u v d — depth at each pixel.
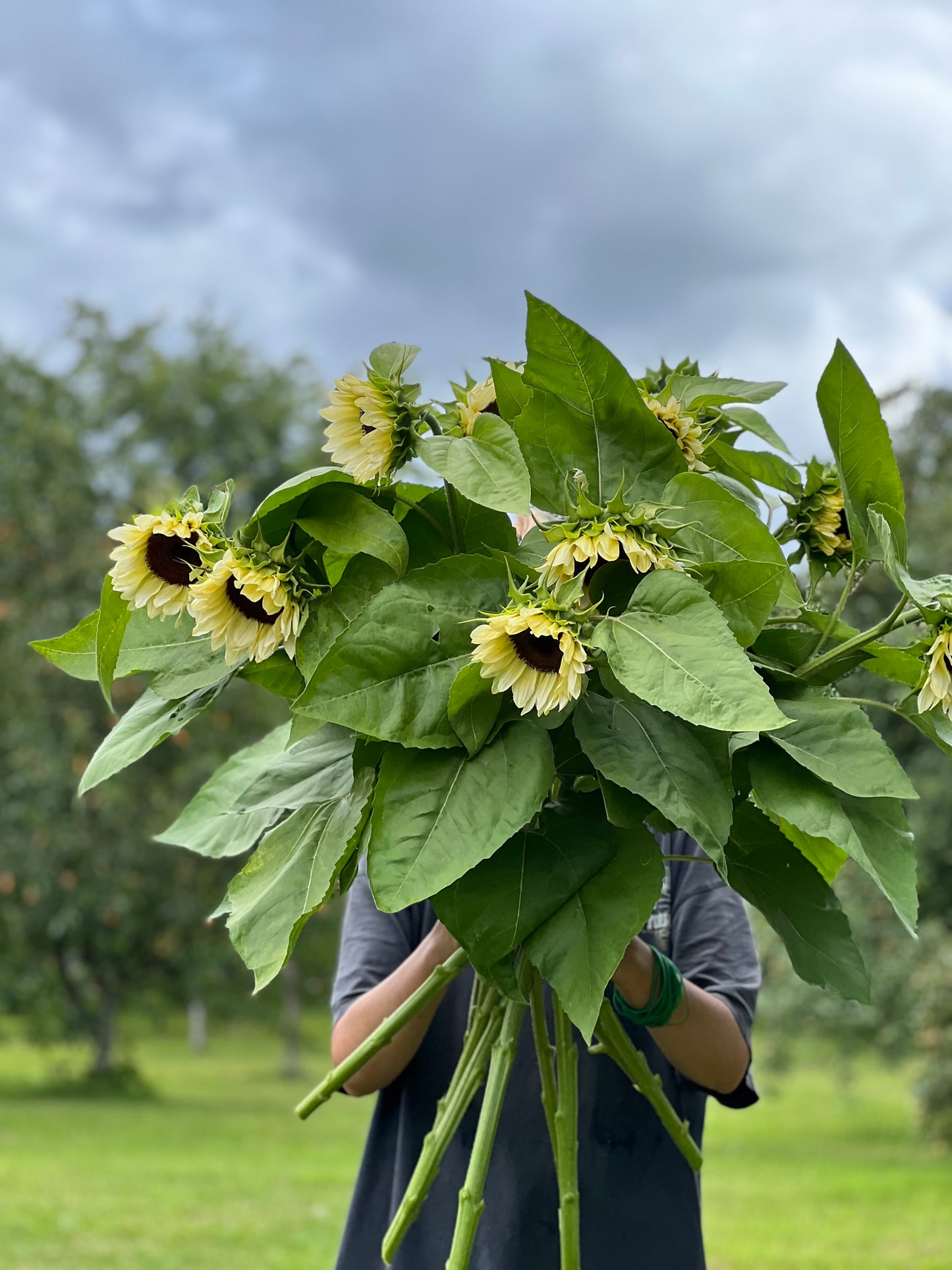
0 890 12.32
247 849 1.53
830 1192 8.07
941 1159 10.11
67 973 14.30
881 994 10.23
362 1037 1.73
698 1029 1.70
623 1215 1.71
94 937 13.34
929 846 9.81
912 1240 6.50
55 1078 15.80
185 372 16.56
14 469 13.15
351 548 1.31
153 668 1.46
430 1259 1.73
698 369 1.54
